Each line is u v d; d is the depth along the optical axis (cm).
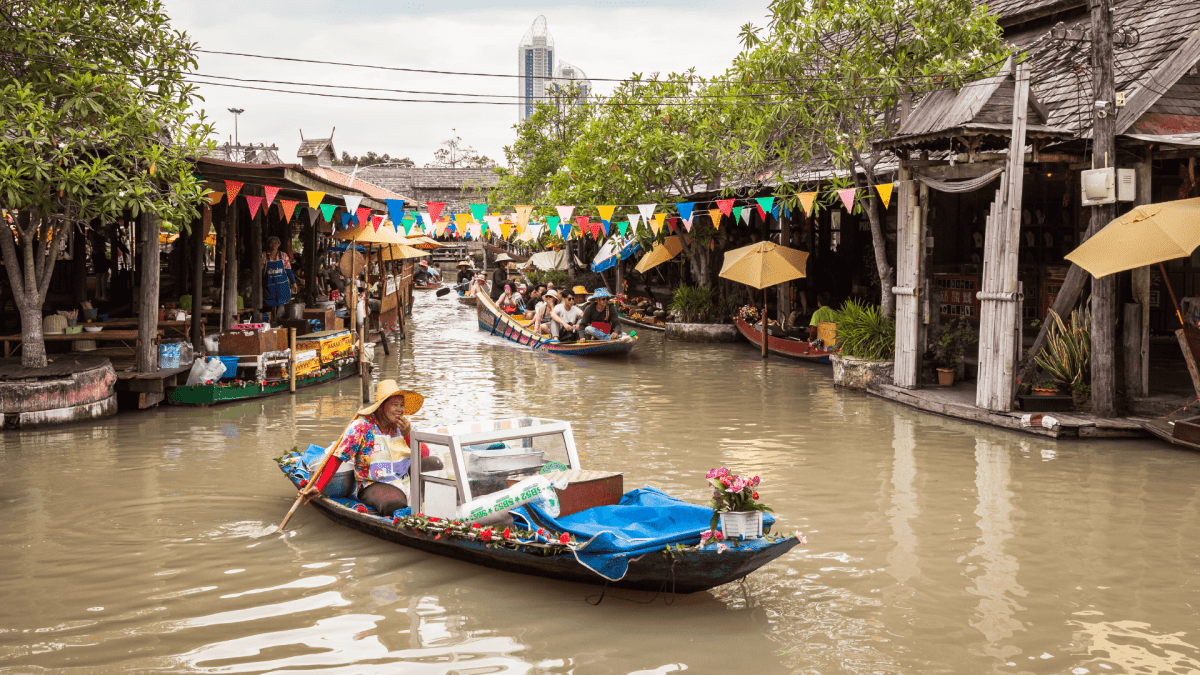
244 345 1348
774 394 1414
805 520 746
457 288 3834
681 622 547
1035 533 709
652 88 2019
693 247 2375
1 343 1341
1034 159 1150
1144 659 494
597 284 3588
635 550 539
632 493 664
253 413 1227
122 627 535
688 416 1223
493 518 633
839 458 966
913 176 1299
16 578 612
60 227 1152
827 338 1762
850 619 550
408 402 761
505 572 628
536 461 696
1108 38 1064
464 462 654
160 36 1227
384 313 2084
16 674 473
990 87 1142
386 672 480
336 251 2483
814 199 1448
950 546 680
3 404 1086
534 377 1614
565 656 500
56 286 1736
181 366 1290
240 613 557
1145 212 998
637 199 1989
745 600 581
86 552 666
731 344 2175
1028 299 1686
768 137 1617
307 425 1144
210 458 960
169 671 479
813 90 1495
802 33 1464
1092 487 842
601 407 1297
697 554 534
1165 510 769
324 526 733
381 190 3222
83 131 1064
